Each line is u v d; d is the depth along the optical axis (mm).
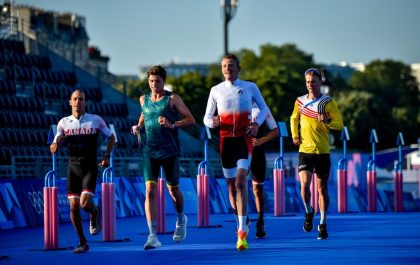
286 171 54781
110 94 67938
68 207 36219
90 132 21781
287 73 126438
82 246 21516
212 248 21922
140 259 19500
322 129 24953
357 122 169000
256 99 22062
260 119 22188
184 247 22328
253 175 25422
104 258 19875
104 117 61938
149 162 22000
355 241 23656
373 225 31000
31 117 57062
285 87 123125
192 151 65688
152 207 22031
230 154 21766
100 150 56062
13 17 67688
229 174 22094
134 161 58031
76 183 21719
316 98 25016
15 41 64688
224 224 32750
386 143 172375
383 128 172125
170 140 22000
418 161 111438
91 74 68500
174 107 21922
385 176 79688
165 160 22078
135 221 36281
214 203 44094
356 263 17922
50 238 22656
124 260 19344
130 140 60875
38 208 34844
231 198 23469
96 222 25656
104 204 24656
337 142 149875
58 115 59094
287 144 101438
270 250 21094
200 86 107500
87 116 21922
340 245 22375
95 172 21844
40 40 69062
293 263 18109
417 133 188625
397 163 45250
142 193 42375
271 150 100312
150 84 21922
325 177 25000
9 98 57875
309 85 24922
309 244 22797
